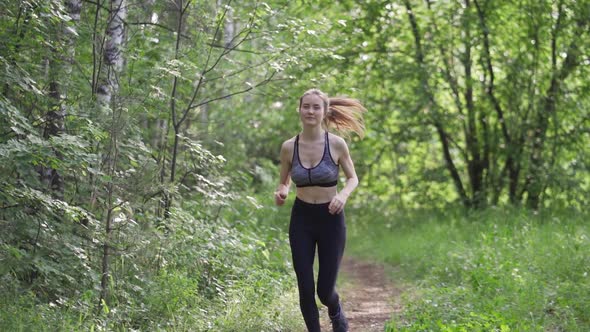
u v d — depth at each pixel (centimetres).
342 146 562
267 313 671
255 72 1043
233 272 784
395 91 1692
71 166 642
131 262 675
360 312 784
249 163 1728
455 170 1759
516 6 1520
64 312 585
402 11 1675
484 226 1294
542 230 1134
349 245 1580
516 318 622
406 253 1219
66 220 650
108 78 703
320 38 1005
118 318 601
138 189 663
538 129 1577
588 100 1562
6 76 600
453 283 873
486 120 1678
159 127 955
